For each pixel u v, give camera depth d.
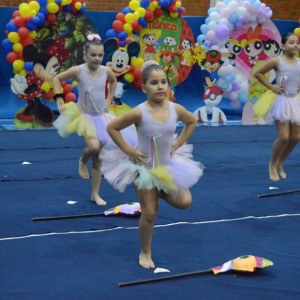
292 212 7.25
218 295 4.39
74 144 12.99
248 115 18.45
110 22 18.00
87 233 6.14
